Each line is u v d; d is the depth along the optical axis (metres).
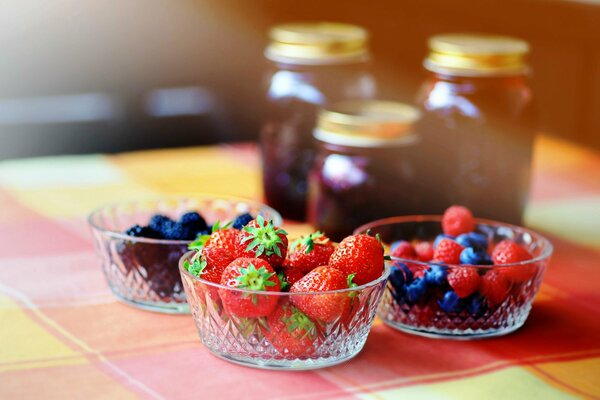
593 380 0.79
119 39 1.96
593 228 1.04
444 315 0.83
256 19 1.88
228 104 1.92
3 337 0.82
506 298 0.83
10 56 1.96
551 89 1.33
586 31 1.28
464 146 1.01
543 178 1.16
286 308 0.77
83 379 0.78
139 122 1.66
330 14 1.73
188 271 0.80
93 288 0.90
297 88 1.06
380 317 0.85
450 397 0.76
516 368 0.80
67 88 1.99
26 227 1.02
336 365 0.80
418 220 0.91
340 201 0.98
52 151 1.61
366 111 1.02
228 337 0.79
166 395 0.76
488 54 1.00
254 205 0.94
